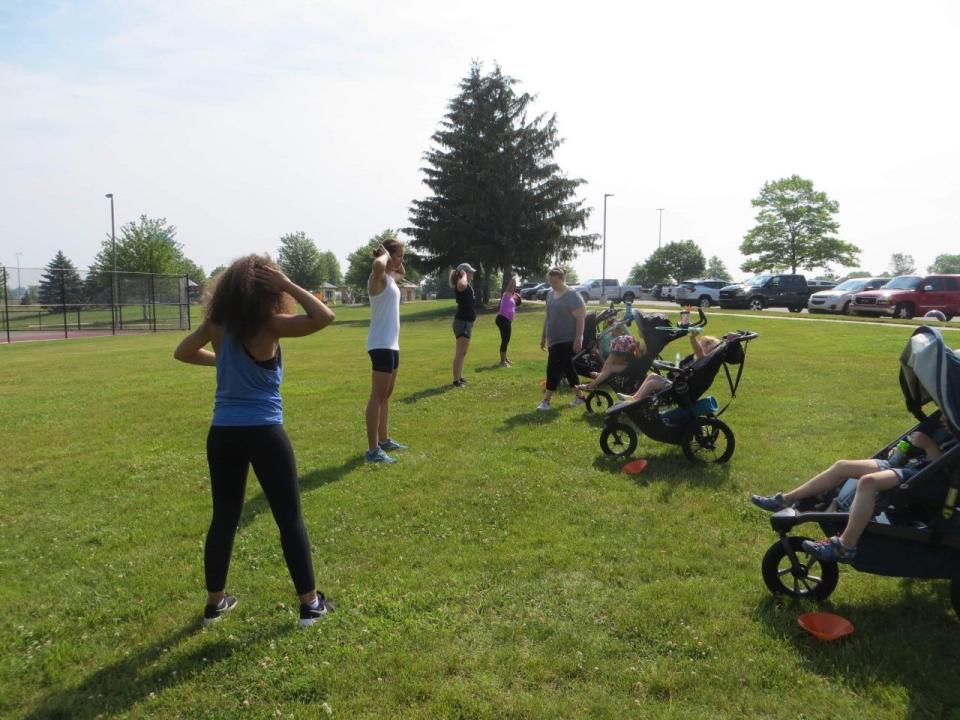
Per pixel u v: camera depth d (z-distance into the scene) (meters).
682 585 3.90
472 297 10.91
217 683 3.12
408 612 3.68
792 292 34.22
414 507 5.27
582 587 3.91
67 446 7.61
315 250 87.00
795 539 3.71
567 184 40.03
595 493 5.52
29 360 18.00
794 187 64.06
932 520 3.51
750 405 8.89
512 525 4.89
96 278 33.03
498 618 3.60
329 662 3.22
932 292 24.80
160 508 5.48
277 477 3.49
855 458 6.38
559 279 8.61
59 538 4.91
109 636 3.55
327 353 17.67
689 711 2.81
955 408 3.50
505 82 39.75
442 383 11.31
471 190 38.91
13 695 3.07
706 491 5.51
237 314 3.32
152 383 12.54
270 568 4.28
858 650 3.22
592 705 2.86
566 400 9.54
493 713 2.82
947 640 3.32
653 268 95.00
